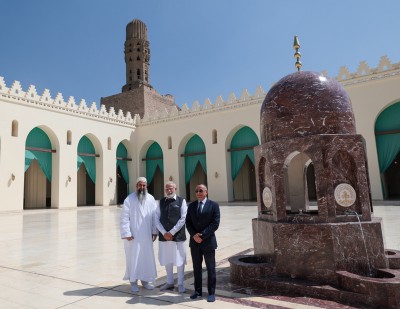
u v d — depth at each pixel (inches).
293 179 248.1
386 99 823.7
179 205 201.0
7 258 296.7
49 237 427.5
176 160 1174.3
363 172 189.0
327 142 189.5
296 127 201.9
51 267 259.6
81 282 215.6
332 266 175.3
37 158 979.9
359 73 860.6
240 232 427.2
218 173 1078.4
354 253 177.3
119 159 1225.4
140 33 1662.2
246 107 1039.0
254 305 162.9
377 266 177.9
